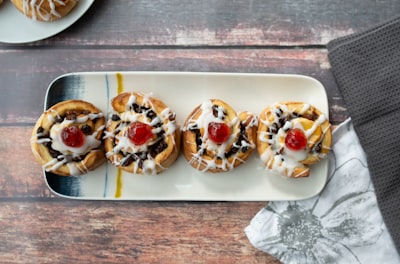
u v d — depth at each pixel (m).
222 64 0.70
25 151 0.71
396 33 0.67
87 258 0.70
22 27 0.69
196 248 0.69
